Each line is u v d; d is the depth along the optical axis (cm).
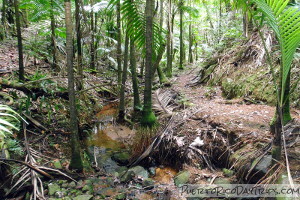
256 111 281
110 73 499
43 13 348
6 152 205
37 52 418
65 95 310
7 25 518
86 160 251
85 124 333
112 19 462
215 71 446
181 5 512
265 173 174
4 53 436
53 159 234
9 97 289
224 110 297
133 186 216
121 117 360
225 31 544
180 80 531
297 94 284
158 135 257
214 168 234
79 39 335
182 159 247
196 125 275
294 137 199
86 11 390
